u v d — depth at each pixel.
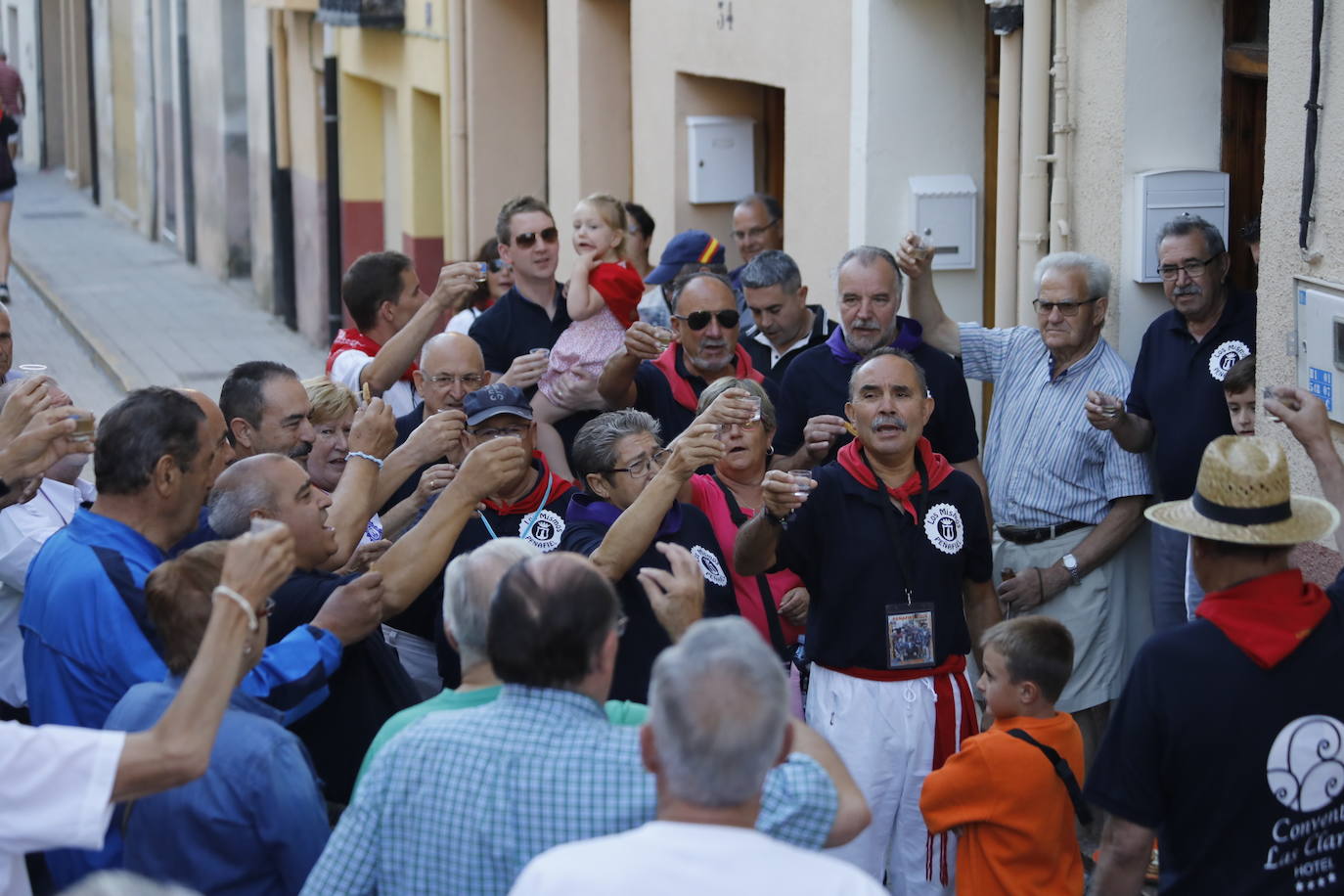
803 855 2.88
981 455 8.62
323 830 3.79
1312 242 5.21
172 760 3.37
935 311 6.68
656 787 3.13
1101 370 6.35
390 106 16.75
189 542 4.93
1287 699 3.66
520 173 14.02
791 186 9.23
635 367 6.32
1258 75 6.21
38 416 4.57
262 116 19.70
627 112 12.21
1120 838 3.81
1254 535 3.64
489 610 3.39
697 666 2.91
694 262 8.50
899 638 5.18
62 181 33.34
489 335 7.26
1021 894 4.76
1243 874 3.72
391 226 17.00
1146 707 3.74
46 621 4.29
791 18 9.05
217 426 4.72
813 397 6.52
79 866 4.06
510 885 3.24
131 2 26.30
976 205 8.27
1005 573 6.48
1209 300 5.95
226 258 21.77
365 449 5.09
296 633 4.30
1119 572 6.44
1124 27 6.38
